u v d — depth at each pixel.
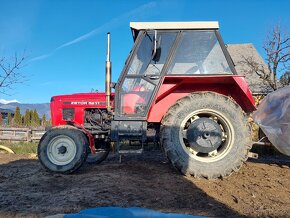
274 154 8.23
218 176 4.83
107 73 5.47
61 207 3.49
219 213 3.44
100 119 5.95
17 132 14.62
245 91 5.11
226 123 5.01
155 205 3.62
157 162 6.18
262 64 18.17
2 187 4.35
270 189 4.39
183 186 4.36
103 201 3.67
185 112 5.01
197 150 4.97
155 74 5.31
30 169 5.72
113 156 7.49
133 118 5.17
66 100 6.07
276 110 5.70
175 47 5.37
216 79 5.15
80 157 5.12
